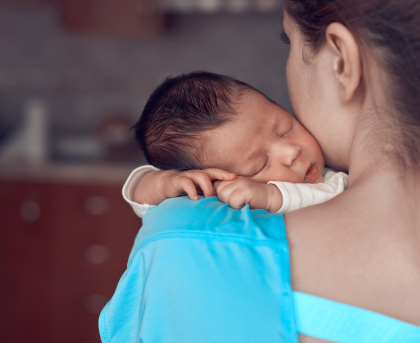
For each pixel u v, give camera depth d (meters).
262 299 0.42
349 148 0.54
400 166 0.44
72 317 2.20
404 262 0.42
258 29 2.57
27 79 2.72
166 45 2.64
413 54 0.41
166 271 0.45
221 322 0.42
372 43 0.43
